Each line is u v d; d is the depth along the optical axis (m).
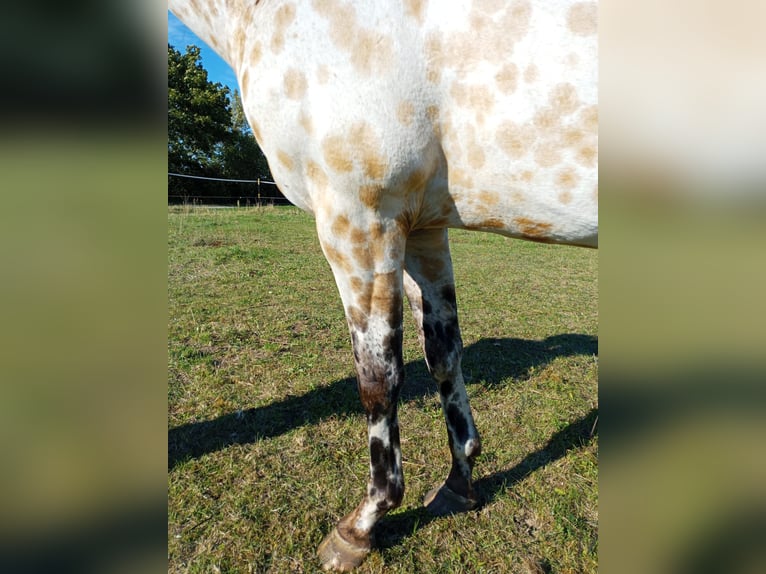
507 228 1.31
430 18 1.13
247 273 4.97
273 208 11.41
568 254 7.63
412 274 1.71
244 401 2.43
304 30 1.17
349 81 1.15
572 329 3.75
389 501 1.47
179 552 1.54
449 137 1.20
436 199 1.31
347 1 1.15
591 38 1.03
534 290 5.07
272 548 1.57
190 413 2.32
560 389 2.64
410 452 2.06
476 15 1.10
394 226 1.29
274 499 1.77
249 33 1.28
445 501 1.75
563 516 1.71
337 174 1.21
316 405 2.39
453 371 1.71
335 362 2.90
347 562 1.49
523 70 1.08
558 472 1.95
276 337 3.29
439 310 1.71
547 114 1.08
